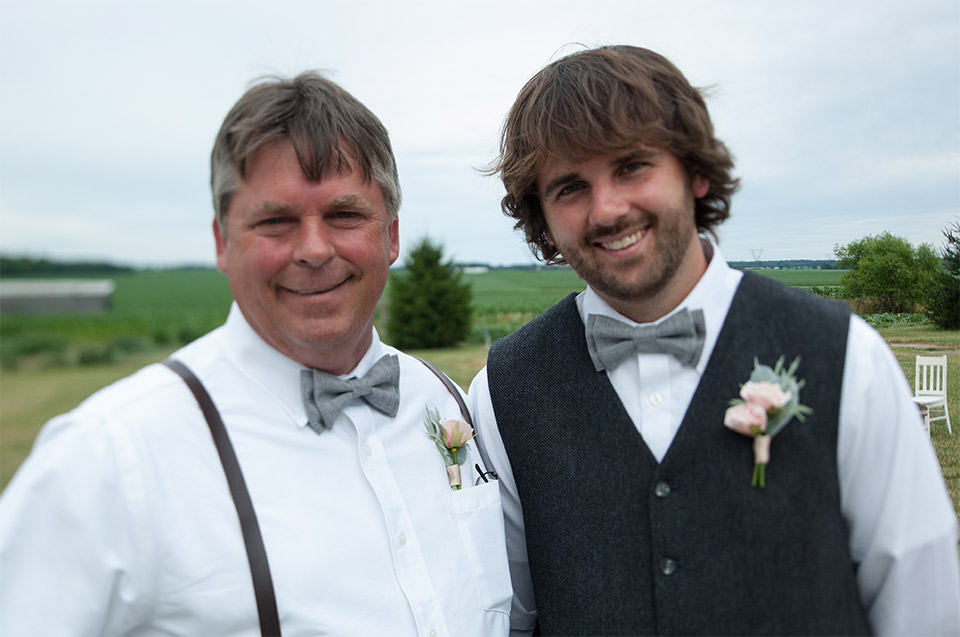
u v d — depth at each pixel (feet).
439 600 4.75
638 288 4.70
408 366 5.77
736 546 4.40
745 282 4.98
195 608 4.15
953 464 6.72
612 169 4.69
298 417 4.74
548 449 5.19
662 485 4.63
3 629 3.85
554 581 5.06
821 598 4.24
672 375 4.83
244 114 4.44
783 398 4.20
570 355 5.32
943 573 4.36
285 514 4.42
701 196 5.19
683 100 4.82
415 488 5.05
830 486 4.34
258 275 4.49
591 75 4.79
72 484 4.04
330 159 4.42
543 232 5.88
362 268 4.67
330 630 4.28
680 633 4.46
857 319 4.72
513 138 5.38
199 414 4.49
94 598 4.02
